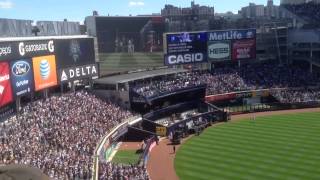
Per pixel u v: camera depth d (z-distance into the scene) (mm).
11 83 56750
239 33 104625
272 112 94812
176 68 104125
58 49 70812
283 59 119500
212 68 108312
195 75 101812
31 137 52062
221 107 98750
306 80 107062
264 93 102062
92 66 81438
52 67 68938
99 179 43156
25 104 64125
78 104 72250
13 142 48219
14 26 64750
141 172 48438
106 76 90438
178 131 72938
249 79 105125
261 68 111062
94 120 68125
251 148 63750
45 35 74438
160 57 97125
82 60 78250
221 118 86688
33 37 67625
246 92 100625
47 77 67438
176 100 92250
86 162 46062
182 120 80438
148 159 61062
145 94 83500
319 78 108500
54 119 61688
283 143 65750
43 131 55781
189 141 70875
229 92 99438
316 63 114062
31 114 60500
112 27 91250
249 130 76688
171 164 57875
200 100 95438
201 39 100438
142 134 72250
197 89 93938
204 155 61438
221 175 51812
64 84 77938
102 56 90688
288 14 134125
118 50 92188
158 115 85812
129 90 82625
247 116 90875
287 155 58938
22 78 59906
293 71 110562
